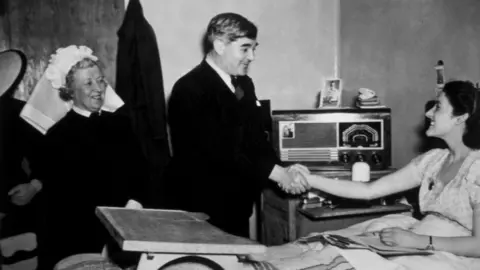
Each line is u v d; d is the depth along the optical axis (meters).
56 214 2.69
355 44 3.82
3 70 2.92
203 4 3.60
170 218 1.61
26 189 2.92
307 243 2.14
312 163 3.20
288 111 3.21
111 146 2.80
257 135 3.00
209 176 2.75
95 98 2.71
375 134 3.19
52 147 2.70
